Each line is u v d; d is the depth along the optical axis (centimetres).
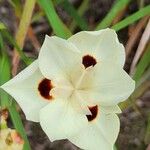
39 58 16
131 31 26
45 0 19
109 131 17
